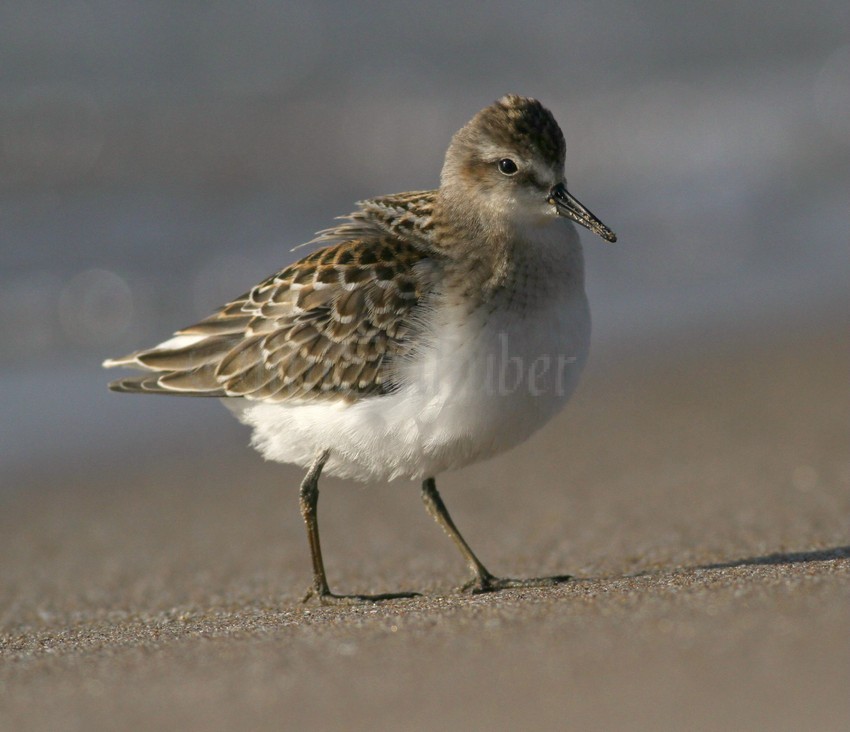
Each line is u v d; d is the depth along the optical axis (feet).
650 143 84.58
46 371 56.24
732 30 102.58
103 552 40.11
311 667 21.83
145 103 85.87
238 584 35.70
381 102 89.10
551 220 30.53
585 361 30.96
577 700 19.04
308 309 30.55
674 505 40.42
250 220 72.08
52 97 84.84
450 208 30.94
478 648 21.98
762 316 62.75
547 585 30.66
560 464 46.29
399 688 20.29
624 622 22.54
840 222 73.92
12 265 64.28
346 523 42.04
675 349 58.95
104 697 21.30
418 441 29.66
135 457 49.70
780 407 51.03
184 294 62.59
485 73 94.38
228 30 95.86
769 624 21.45
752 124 86.84
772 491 40.91
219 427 53.57
